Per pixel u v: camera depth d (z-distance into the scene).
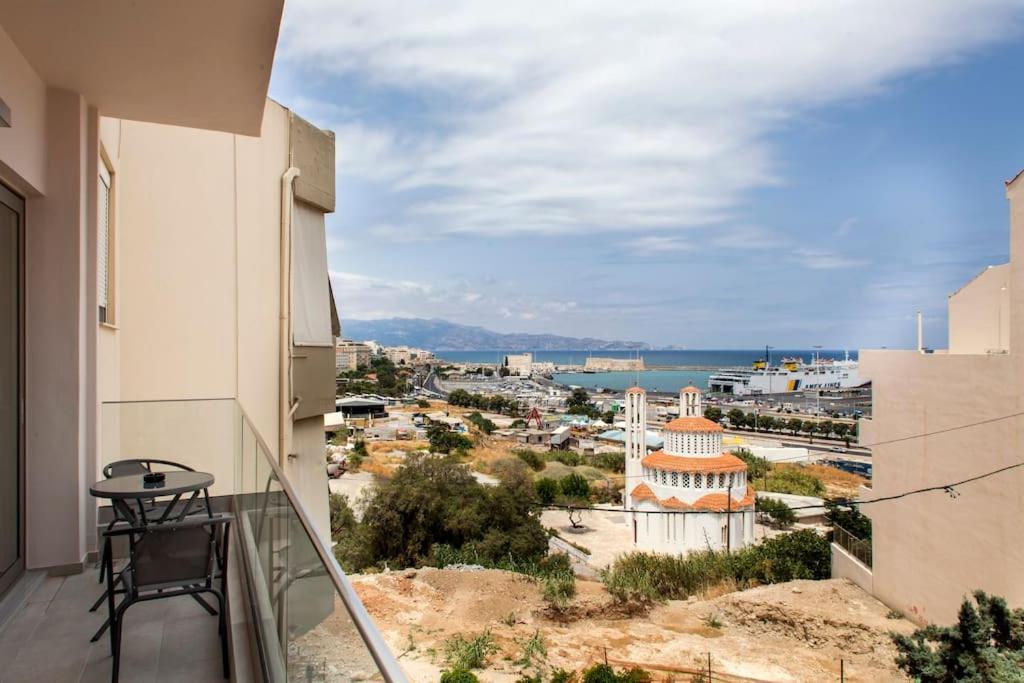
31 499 5.28
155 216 8.13
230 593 4.49
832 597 22.78
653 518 36.94
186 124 6.72
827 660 18.73
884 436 22.12
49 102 5.57
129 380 7.79
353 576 25.84
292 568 2.57
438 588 23.88
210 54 5.25
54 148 5.55
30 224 5.39
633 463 44.50
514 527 31.14
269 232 9.81
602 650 19.20
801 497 51.38
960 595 17.66
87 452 5.67
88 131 5.97
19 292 5.21
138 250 7.94
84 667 3.92
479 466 67.88
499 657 18.06
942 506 18.62
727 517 34.41
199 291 8.55
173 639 4.31
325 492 11.72
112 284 7.33
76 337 5.49
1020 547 15.30
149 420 6.36
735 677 17.55
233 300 9.00
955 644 12.91
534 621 21.38
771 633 21.05
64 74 5.43
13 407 5.04
